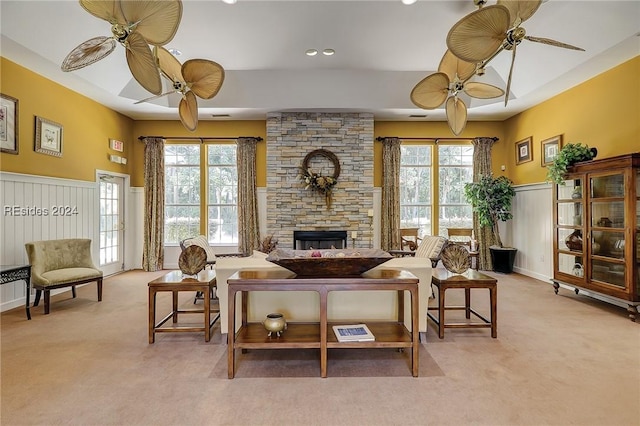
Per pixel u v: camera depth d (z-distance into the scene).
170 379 2.41
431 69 5.30
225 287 2.94
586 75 4.64
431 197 6.95
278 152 6.37
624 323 3.54
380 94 5.82
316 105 5.98
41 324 3.53
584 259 4.18
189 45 4.49
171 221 6.86
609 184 3.87
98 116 5.67
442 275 3.39
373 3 3.66
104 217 5.97
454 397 2.17
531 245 6.00
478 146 6.71
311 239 6.38
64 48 4.02
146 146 6.57
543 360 2.69
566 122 5.20
